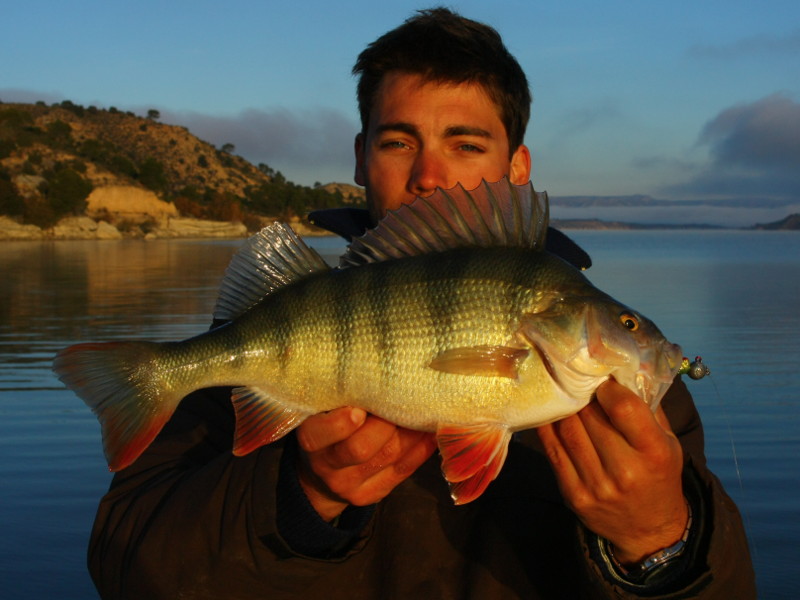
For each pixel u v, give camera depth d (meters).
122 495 0.65
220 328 0.64
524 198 0.61
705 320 3.71
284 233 0.64
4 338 3.46
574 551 0.58
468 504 0.65
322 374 0.60
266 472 0.57
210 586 0.57
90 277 7.11
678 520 0.53
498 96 0.75
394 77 0.74
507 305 0.58
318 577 0.58
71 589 1.10
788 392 2.14
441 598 0.62
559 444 0.55
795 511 1.31
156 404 0.64
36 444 1.78
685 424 0.68
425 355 0.58
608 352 0.56
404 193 0.74
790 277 6.88
